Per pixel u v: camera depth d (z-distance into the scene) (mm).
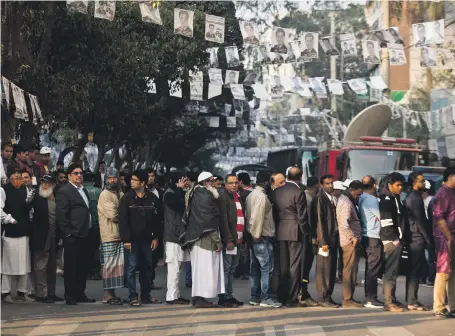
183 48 24750
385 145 28094
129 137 32594
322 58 55594
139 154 46375
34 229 13430
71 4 15102
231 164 87688
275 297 13430
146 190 13508
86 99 20750
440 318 12188
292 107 69250
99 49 21141
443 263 12273
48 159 17719
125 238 13125
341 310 13094
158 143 43062
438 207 12305
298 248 13391
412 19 51875
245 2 33750
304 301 13656
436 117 37625
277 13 34312
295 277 13414
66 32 20406
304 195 13344
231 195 13398
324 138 56281
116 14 22531
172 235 13406
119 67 22000
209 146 64500
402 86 57375
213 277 12953
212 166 79125
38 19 19188
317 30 50406
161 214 13859
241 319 11727
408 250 13398
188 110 39000
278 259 13477
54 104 19969
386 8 54375
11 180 13180
